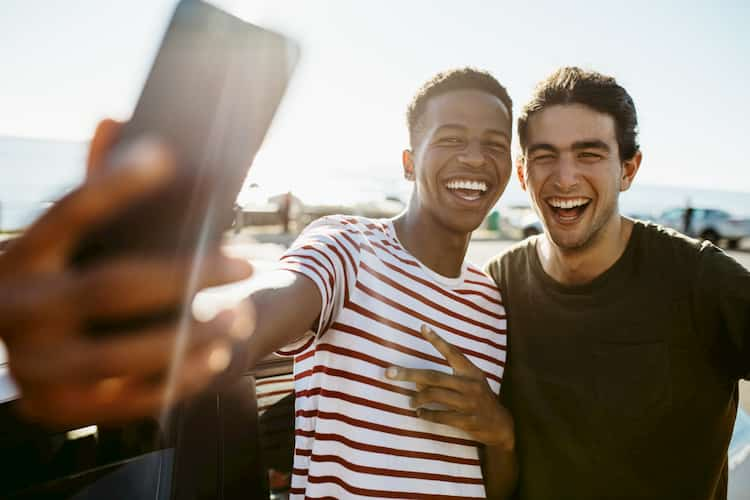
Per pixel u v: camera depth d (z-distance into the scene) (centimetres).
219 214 38
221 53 41
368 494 112
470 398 119
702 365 129
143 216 33
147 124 37
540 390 142
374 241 133
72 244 31
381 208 1491
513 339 151
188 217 35
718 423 132
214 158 38
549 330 143
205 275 36
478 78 145
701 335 128
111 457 91
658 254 135
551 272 146
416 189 146
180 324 35
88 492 86
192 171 37
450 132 138
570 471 137
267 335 79
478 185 140
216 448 108
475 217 140
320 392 119
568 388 137
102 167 29
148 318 34
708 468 133
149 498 92
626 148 144
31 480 82
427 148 140
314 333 105
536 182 147
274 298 85
